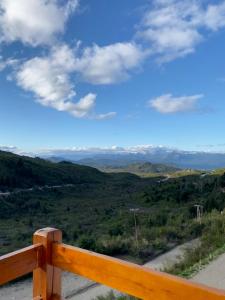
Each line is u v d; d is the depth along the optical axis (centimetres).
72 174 13650
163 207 5238
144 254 1856
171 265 1358
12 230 4141
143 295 222
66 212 6594
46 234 269
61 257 264
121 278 232
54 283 274
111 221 4078
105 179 15150
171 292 210
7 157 11400
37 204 7475
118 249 1939
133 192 10262
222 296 191
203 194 5584
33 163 12681
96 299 1163
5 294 1419
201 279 975
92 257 247
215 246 1368
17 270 252
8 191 8788
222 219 2139
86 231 3228
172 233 2127
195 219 2581
